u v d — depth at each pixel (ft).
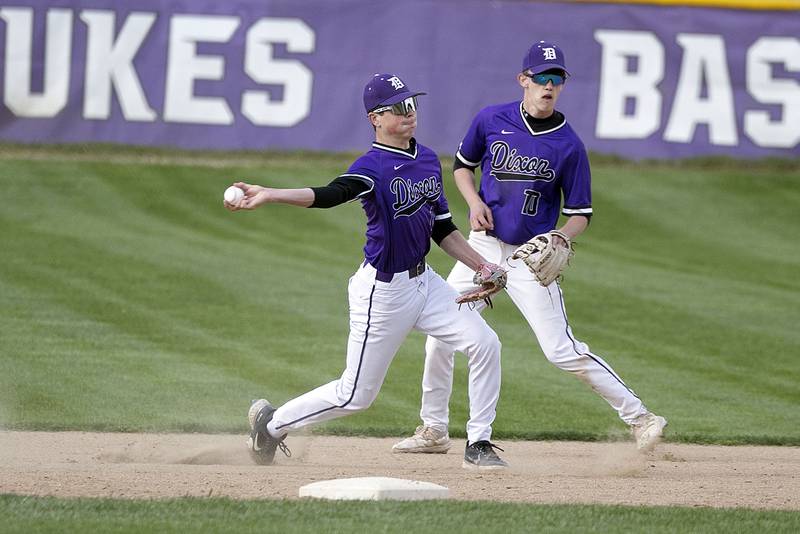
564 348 77.77
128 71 204.64
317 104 207.00
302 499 60.23
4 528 52.49
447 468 75.97
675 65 208.13
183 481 65.21
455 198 201.67
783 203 205.77
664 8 206.28
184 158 207.82
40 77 203.62
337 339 127.13
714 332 136.46
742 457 84.69
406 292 69.46
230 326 131.03
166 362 114.52
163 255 165.37
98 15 203.00
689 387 112.37
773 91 209.56
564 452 85.76
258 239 180.34
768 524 56.80
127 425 90.63
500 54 203.92
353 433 91.50
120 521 54.24
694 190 208.33
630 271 169.99
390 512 57.31
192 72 205.36
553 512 58.34
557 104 209.56
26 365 110.83
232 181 200.54
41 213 184.55
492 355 72.64
